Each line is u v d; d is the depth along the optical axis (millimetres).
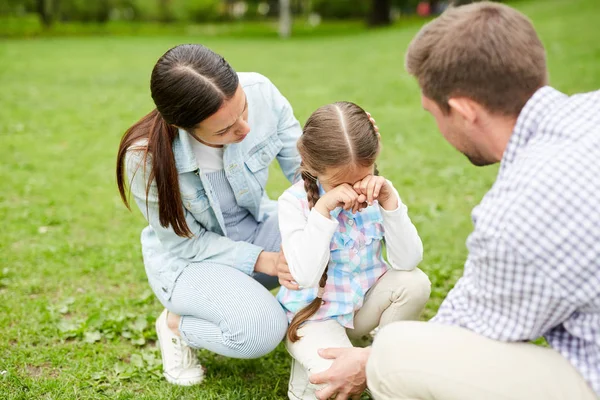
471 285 1826
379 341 1896
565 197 1588
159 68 2086
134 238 4129
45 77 11422
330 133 2111
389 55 13500
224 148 2449
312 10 34969
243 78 2557
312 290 2373
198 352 2791
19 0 27734
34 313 3121
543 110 1718
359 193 2174
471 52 1729
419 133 6602
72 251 3893
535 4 19016
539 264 1617
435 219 4328
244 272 2498
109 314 3115
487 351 1758
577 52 10242
